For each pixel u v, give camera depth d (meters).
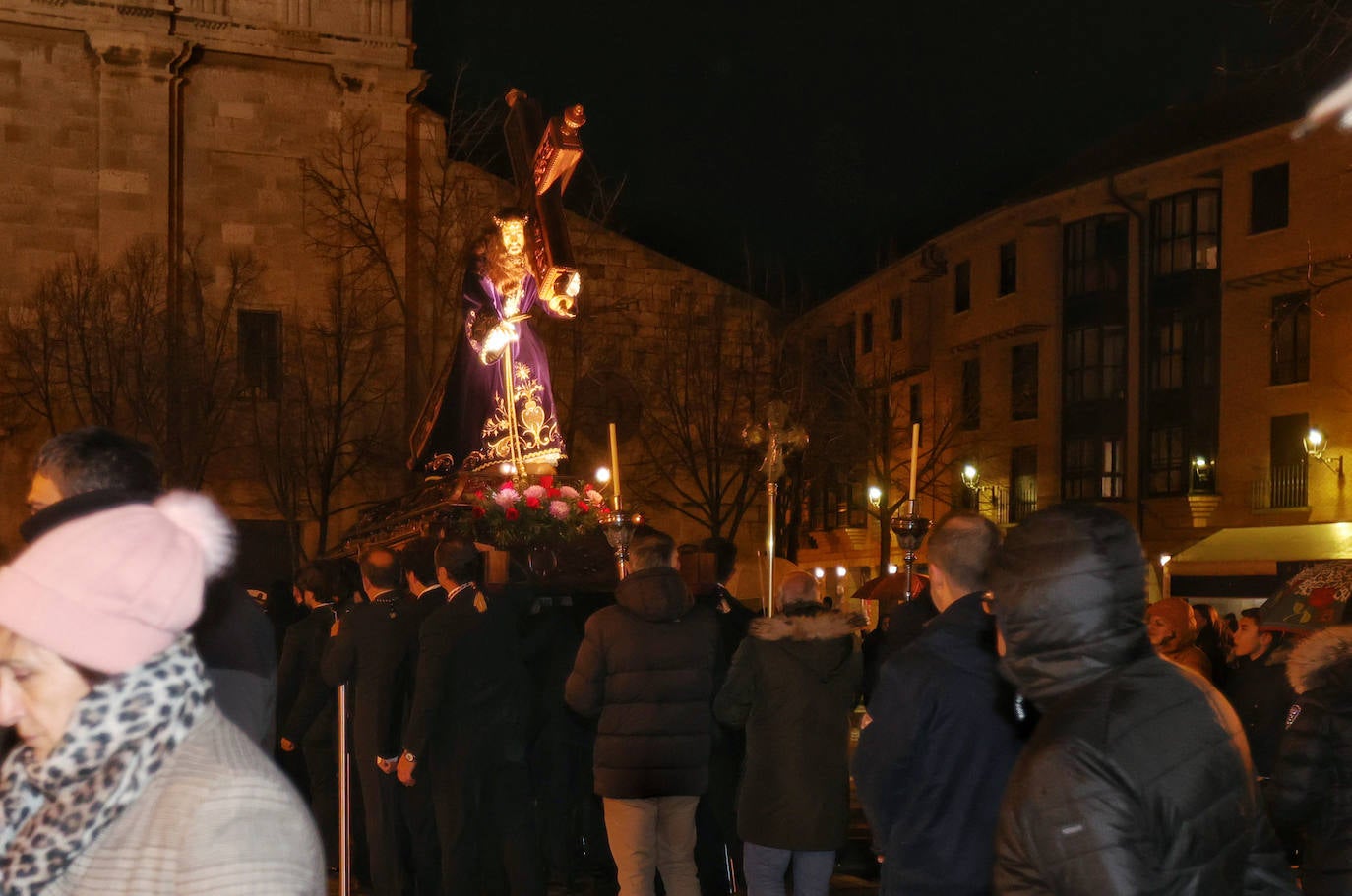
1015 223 36.81
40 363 27.89
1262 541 29.61
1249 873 2.68
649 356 31.12
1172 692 2.61
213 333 28.98
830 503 44.19
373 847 8.32
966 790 4.04
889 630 7.68
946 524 4.46
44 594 2.04
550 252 10.63
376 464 29.95
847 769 6.52
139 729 2.06
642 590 6.94
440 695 7.66
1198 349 32.94
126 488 3.63
